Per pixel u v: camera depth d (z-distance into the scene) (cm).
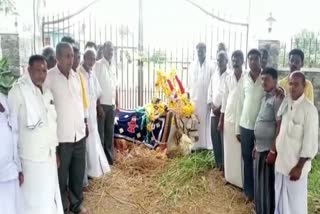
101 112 445
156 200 380
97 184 412
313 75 462
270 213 308
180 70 591
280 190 290
